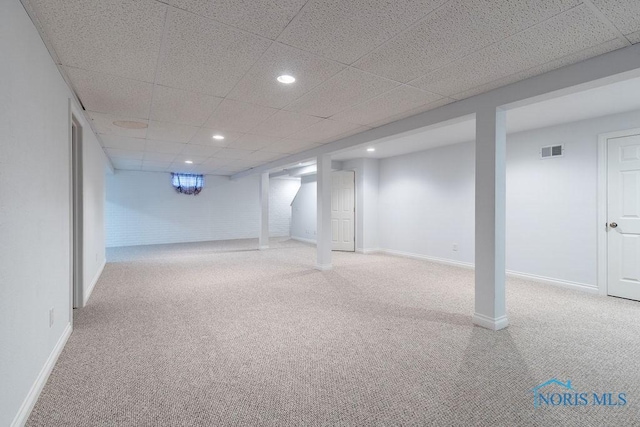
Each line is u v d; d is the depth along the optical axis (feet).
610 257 12.57
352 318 10.21
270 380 6.66
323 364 7.32
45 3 5.28
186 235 31.24
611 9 5.44
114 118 11.93
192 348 8.10
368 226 24.04
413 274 16.60
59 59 7.24
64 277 8.21
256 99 9.91
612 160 12.48
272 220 35.76
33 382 5.81
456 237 18.78
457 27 6.03
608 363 7.33
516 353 7.82
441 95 9.55
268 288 13.87
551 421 5.40
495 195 9.08
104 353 7.78
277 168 23.81
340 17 5.72
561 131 13.93
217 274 16.67
